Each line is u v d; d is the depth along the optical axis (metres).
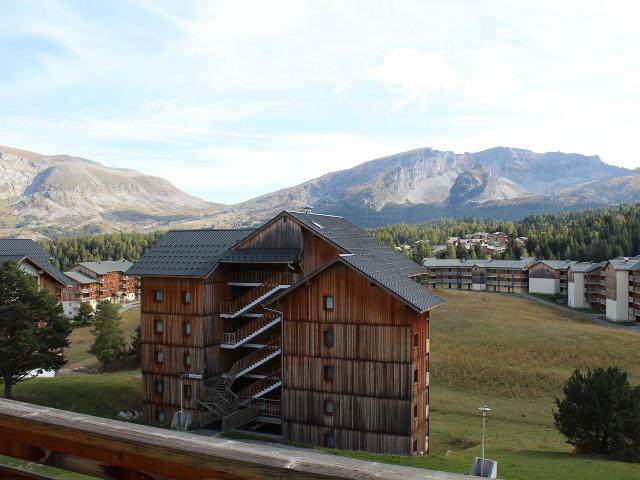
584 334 81.75
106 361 76.19
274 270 49.06
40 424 4.41
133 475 4.02
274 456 3.56
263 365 48.25
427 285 167.88
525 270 168.00
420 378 41.19
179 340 48.41
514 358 69.25
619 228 190.50
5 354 45.75
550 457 35.47
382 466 3.38
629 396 36.44
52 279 71.88
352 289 40.97
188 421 46.62
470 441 44.19
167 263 49.53
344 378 41.06
